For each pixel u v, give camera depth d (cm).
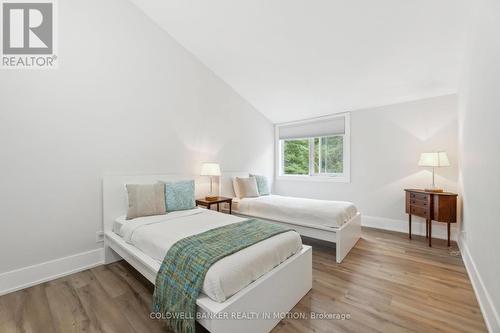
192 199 304
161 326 158
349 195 416
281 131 513
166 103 319
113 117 267
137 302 186
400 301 185
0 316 170
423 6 215
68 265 236
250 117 458
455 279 218
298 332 154
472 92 212
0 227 200
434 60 272
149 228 213
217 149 391
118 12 271
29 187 213
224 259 145
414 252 283
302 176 478
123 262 264
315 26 261
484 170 173
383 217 382
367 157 396
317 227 278
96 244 255
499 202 140
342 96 376
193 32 312
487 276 164
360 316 168
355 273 232
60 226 231
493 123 150
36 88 216
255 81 390
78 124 242
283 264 174
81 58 243
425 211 306
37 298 192
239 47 321
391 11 225
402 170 363
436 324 159
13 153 205
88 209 250
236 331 132
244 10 262
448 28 229
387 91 343
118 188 268
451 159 323
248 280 145
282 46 301
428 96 339
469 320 163
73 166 239
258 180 430
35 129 216
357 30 253
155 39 305
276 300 162
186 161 344
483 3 170
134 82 285
